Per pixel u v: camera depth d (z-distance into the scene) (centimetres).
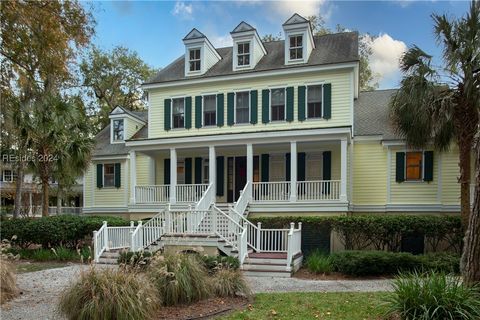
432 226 1270
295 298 775
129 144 1845
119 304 560
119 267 712
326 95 1686
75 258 1408
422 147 1379
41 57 1169
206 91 1889
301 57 1770
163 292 694
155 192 1850
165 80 1958
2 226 1584
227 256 1112
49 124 1770
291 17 1783
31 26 1084
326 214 1538
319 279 1056
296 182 1595
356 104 2055
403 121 1323
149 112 1997
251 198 1644
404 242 1419
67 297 590
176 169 1852
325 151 1767
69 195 3847
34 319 657
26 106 1507
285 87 1756
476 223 584
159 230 1318
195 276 741
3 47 1137
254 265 1144
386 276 1066
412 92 1255
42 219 1595
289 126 1731
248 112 1817
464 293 532
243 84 1830
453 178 1575
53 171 1919
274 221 1429
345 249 1359
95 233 1355
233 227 1277
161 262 750
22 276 1101
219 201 1909
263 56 1958
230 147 1780
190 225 1312
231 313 655
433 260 1077
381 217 1317
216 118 1861
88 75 3562
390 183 1661
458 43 1214
